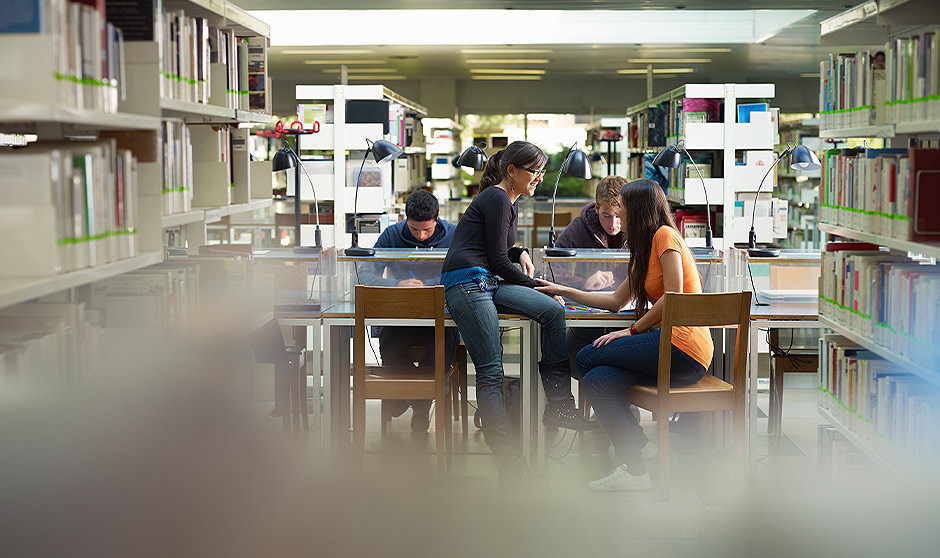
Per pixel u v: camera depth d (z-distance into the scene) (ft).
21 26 6.92
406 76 47.96
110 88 8.23
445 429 13.79
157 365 9.68
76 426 8.55
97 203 8.05
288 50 36.65
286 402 13.89
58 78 7.09
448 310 13.28
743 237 23.76
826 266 12.43
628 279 13.38
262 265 13.82
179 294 10.19
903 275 9.79
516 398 15.07
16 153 7.24
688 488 13.01
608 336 13.14
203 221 12.49
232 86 11.92
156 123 9.16
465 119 50.72
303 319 13.53
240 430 11.33
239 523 10.92
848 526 11.22
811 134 44.04
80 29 7.55
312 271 13.93
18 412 8.04
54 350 8.21
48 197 7.20
